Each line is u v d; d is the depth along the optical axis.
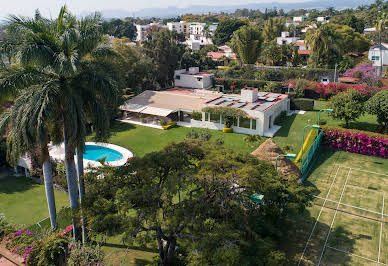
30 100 16.28
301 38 129.25
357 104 42.44
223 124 48.19
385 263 19.47
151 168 17.72
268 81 70.25
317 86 62.91
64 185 30.41
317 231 22.75
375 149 36.38
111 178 18.05
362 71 70.12
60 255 17.22
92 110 18.42
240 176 16.73
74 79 17.72
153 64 70.94
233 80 74.12
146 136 46.38
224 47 131.25
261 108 46.16
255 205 18.97
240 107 47.44
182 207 16.20
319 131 39.62
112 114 51.75
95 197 17.42
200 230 15.72
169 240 17.50
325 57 76.56
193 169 18.05
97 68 18.59
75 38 16.34
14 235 19.12
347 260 19.75
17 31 16.36
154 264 18.88
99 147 42.09
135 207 16.84
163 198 17.25
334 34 75.69
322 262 19.56
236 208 17.02
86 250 16.67
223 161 17.97
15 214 26.98
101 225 15.73
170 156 18.39
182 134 46.94
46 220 23.92
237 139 43.97
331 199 27.22
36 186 32.53
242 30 79.19
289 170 29.56
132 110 53.31
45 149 19.31
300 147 39.47
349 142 37.78
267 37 125.81
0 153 35.59
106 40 19.42
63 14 17.25
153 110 52.19
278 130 46.69
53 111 16.80
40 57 15.62
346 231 22.73
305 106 56.47
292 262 19.52
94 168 19.58
